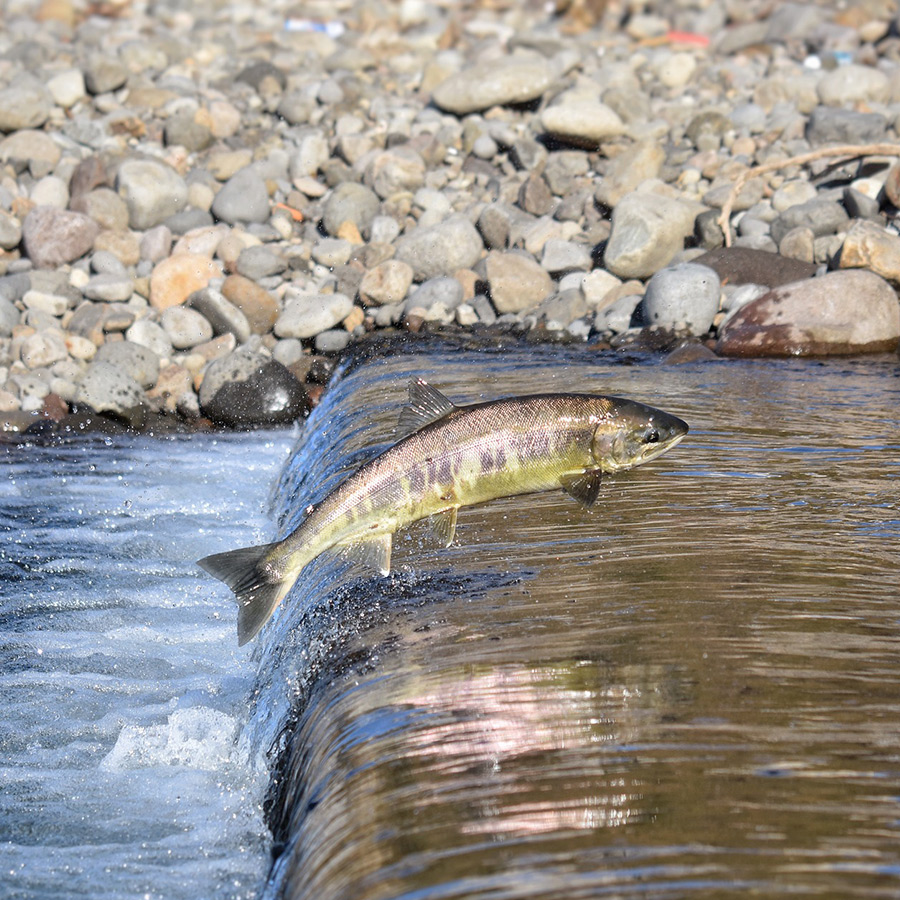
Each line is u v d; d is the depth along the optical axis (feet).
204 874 29.94
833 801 22.38
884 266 76.74
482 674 28.35
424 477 29.14
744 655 28.25
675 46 149.48
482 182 99.86
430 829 22.68
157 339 81.20
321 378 80.59
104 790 35.27
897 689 26.40
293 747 30.35
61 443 73.51
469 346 78.13
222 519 61.41
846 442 48.32
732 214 90.58
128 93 111.96
